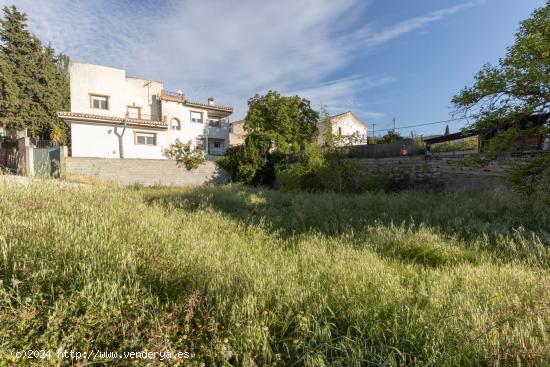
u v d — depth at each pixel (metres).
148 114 24.03
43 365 1.53
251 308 2.09
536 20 4.97
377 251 4.30
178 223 5.02
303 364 1.81
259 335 1.88
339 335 2.03
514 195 6.64
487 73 5.48
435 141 11.88
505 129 5.91
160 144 22.59
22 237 2.84
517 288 2.67
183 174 16.72
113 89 22.47
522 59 5.00
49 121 24.84
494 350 1.74
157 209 5.97
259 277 2.67
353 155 14.62
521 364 1.71
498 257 3.81
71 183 7.17
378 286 2.72
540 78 4.64
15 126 23.28
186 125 24.77
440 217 6.00
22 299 1.91
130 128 21.16
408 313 2.06
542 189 5.53
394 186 12.16
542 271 3.14
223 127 27.67
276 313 2.21
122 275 2.44
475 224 5.23
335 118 31.39
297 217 6.54
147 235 3.75
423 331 1.95
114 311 1.92
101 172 13.92
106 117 19.84
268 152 17.86
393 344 1.89
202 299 2.26
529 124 5.57
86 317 1.83
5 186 5.23
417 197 8.61
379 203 8.05
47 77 25.30
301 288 2.55
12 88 22.80
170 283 2.55
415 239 4.42
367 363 1.74
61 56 33.44
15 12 24.27
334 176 11.77
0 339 1.61
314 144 12.77
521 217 5.54
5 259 2.31
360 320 2.10
